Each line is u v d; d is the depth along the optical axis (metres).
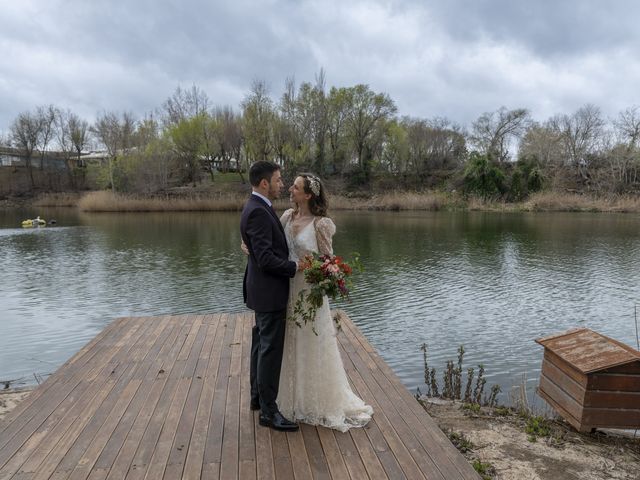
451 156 47.72
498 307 9.52
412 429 2.68
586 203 35.44
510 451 3.07
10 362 6.64
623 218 29.05
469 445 3.13
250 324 4.70
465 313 9.09
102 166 44.88
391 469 2.28
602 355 3.27
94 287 11.18
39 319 8.71
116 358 3.75
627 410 3.20
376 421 2.77
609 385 3.19
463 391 5.56
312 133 43.59
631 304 9.80
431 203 35.81
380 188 43.09
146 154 39.84
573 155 46.38
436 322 8.52
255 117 40.66
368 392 3.17
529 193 38.62
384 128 45.50
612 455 3.03
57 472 2.23
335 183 43.19
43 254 16.06
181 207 34.25
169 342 4.15
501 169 41.06
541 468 2.84
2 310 9.30
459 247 17.31
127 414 2.81
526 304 9.75
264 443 2.51
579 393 3.27
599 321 8.74
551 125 49.69
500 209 35.06
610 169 41.50
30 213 35.12
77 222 27.31
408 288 11.09
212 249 16.88
